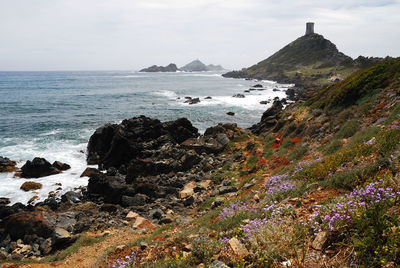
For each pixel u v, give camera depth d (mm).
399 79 19000
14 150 35625
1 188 25672
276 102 72500
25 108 69250
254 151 25828
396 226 4504
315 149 17938
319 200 7695
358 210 5137
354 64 159750
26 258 14727
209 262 6020
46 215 18297
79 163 32562
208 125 51062
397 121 12109
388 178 6133
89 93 105812
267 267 5102
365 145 10688
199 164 28500
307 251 5141
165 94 101438
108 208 20469
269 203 9344
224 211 10555
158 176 26312
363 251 4363
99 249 13383
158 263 7020
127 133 33312
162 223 16750
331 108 22641
